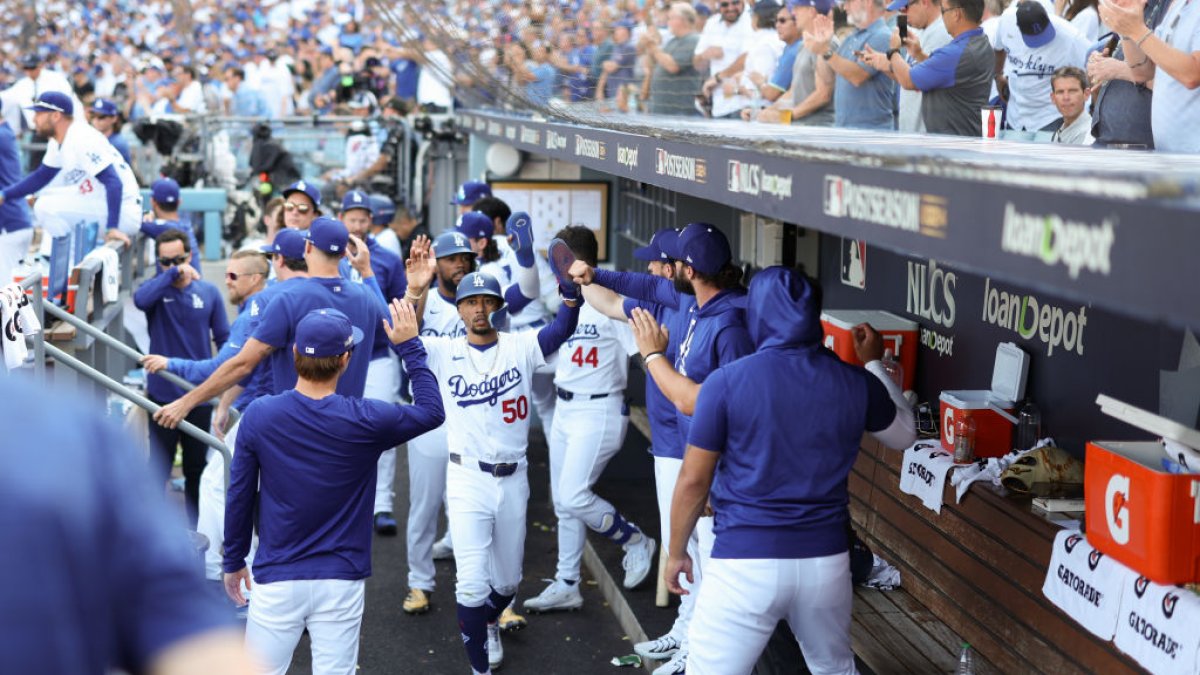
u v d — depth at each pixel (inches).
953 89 220.4
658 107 305.4
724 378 169.5
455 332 287.9
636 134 221.3
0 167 401.4
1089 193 81.7
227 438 278.1
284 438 198.4
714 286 207.9
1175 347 169.0
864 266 269.3
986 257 93.7
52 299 313.4
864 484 238.7
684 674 237.1
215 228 609.0
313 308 241.6
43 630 42.6
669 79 303.7
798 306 169.8
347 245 253.0
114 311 358.6
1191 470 148.6
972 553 195.5
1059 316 196.5
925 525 212.7
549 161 461.4
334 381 201.8
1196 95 166.1
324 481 199.9
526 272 291.1
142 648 47.4
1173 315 73.4
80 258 346.9
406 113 622.8
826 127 250.5
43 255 396.8
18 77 822.5
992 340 217.2
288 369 244.8
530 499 376.8
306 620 205.2
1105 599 157.2
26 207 393.1
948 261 99.4
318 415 198.7
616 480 365.7
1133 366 179.0
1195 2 164.6
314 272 245.3
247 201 621.6
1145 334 175.8
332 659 206.8
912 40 228.7
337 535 203.6
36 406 45.4
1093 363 188.5
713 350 205.2
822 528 169.2
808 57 273.4
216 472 279.4
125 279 417.1
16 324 218.5
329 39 812.0
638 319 196.7
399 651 270.2
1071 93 192.2
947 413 209.5
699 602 175.0
